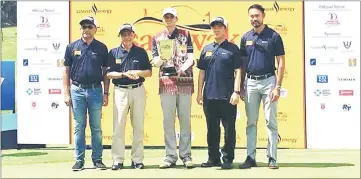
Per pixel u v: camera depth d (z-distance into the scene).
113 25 7.41
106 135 7.45
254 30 5.68
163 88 5.75
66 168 5.81
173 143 5.80
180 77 5.73
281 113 7.33
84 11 7.42
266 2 7.27
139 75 5.59
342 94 7.23
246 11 7.29
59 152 7.36
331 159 6.43
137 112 5.70
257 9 5.59
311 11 7.21
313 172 5.34
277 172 5.34
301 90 7.28
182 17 7.37
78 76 5.57
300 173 5.26
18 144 7.67
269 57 5.59
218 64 5.61
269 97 5.60
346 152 7.09
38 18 7.42
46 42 7.43
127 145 7.49
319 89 7.26
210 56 5.64
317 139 7.29
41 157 6.86
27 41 7.45
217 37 5.63
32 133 7.49
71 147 7.93
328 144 7.28
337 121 7.25
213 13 7.32
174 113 5.79
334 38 7.21
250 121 5.75
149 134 7.40
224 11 7.31
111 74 5.63
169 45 5.69
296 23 7.25
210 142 5.81
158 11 7.38
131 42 5.69
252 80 5.65
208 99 5.66
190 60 5.73
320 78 7.25
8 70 7.72
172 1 7.37
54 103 7.47
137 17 7.40
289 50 7.27
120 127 5.70
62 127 7.48
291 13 7.25
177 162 6.30
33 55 7.45
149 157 6.84
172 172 5.39
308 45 7.24
